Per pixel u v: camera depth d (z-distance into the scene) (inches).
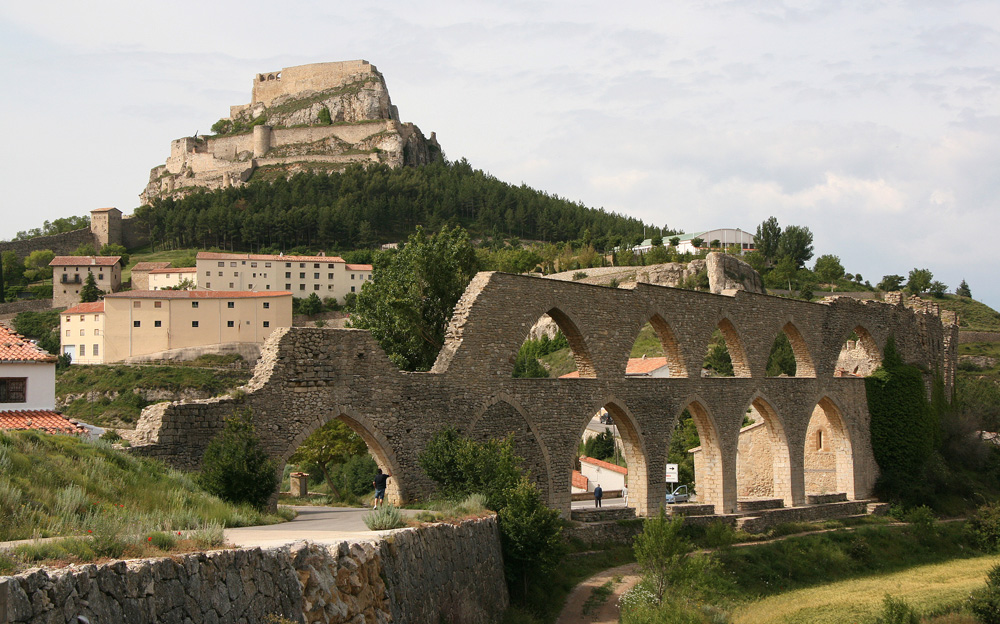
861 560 2005.4
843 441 2519.7
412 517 1056.8
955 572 1955.0
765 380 2255.2
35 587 470.3
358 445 2322.8
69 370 4451.3
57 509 725.3
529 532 1236.5
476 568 1097.4
